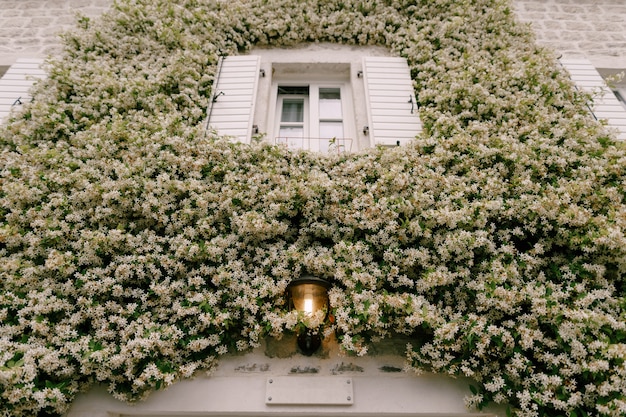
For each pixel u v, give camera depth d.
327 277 2.56
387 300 2.31
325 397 2.31
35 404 2.08
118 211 2.75
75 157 3.09
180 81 3.67
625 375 1.98
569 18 5.05
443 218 2.55
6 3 5.07
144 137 3.06
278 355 2.47
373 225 2.61
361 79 4.18
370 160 3.01
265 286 2.42
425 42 4.11
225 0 4.54
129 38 4.07
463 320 2.32
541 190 2.79
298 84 4.46
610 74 4.57
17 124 3.26
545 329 2.33
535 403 2.17
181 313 2.35
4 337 2.20
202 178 2.97
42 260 2.58
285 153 3.11
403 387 2.36
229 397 2.32
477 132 3.20
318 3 4.62
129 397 2.27
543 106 3.46
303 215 2.78
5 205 2.72
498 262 2.44
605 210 2.67
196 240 2.66
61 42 4.20
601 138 3.12
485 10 4.44
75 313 2.37
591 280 2.44
